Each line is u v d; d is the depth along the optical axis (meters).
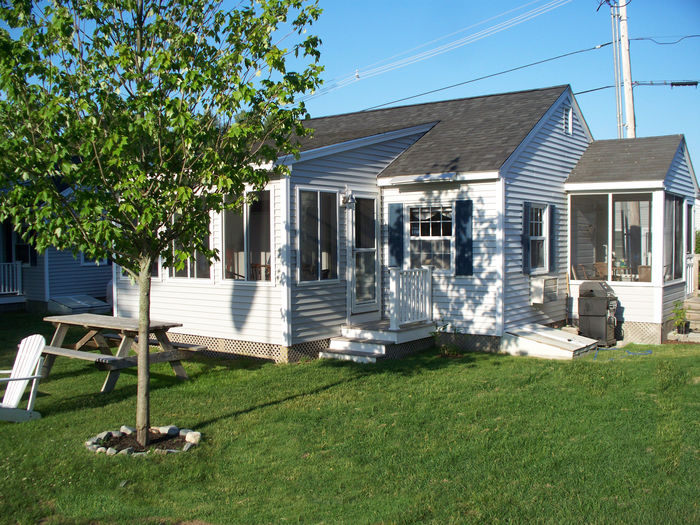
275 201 10.60
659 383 8.69
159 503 5.11
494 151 11.88
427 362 10.66
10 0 6.25
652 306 13.01
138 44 6.52
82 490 5.34
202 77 6.00
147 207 5.77
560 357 10.94
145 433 6.40
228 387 8.91
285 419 7.31
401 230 12.52
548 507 4.92
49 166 5.75
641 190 13.12
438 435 6.68
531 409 7.57
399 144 13.37
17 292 18.91
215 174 6.23
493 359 10.85
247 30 6.74
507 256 11.63
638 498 5.06
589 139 15.44
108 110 6.25
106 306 18.48
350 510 4.94
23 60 5.73
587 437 6.53
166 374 9.86
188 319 12.26
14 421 7.19
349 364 10.49
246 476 5.67
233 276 11.45
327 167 11.33
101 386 9.03
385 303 12.83
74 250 6.21
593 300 12.55
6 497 5.16
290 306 10.55
